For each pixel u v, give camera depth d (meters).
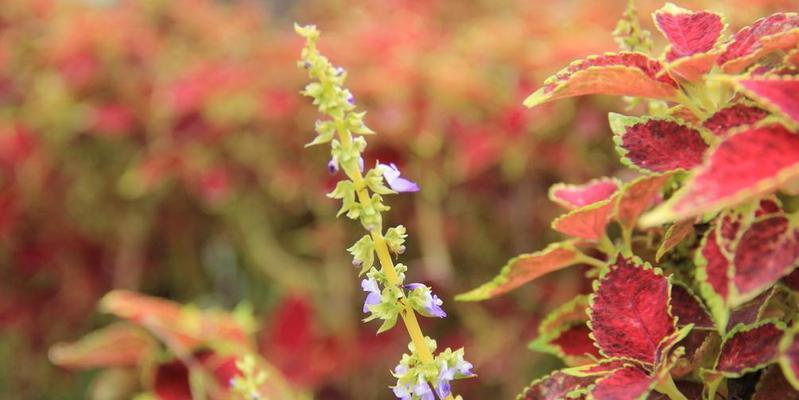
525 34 1.67
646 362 0.66
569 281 1.43
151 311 1.13
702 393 0.68
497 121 1.53
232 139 1.67
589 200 0.77
